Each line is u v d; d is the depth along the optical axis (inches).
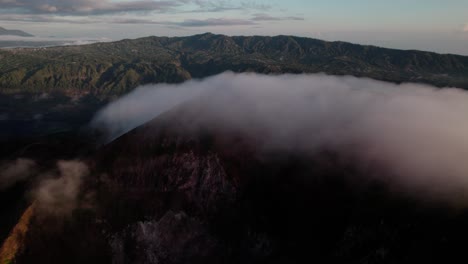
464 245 1699.1
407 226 1911.9
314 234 2183.8
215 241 2279.8
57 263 2044.8
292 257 2140.7
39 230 2123.5
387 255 1862.7
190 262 2218.3
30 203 2237.9
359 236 2022.6
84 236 2196.1
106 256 2161.7
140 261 2181.3
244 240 2265.0
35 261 2000.5
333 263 2022.6
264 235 2262.6
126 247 2214.6
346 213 2175.2
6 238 2003.0
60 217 2225.6
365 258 1926.7
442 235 1786.4
